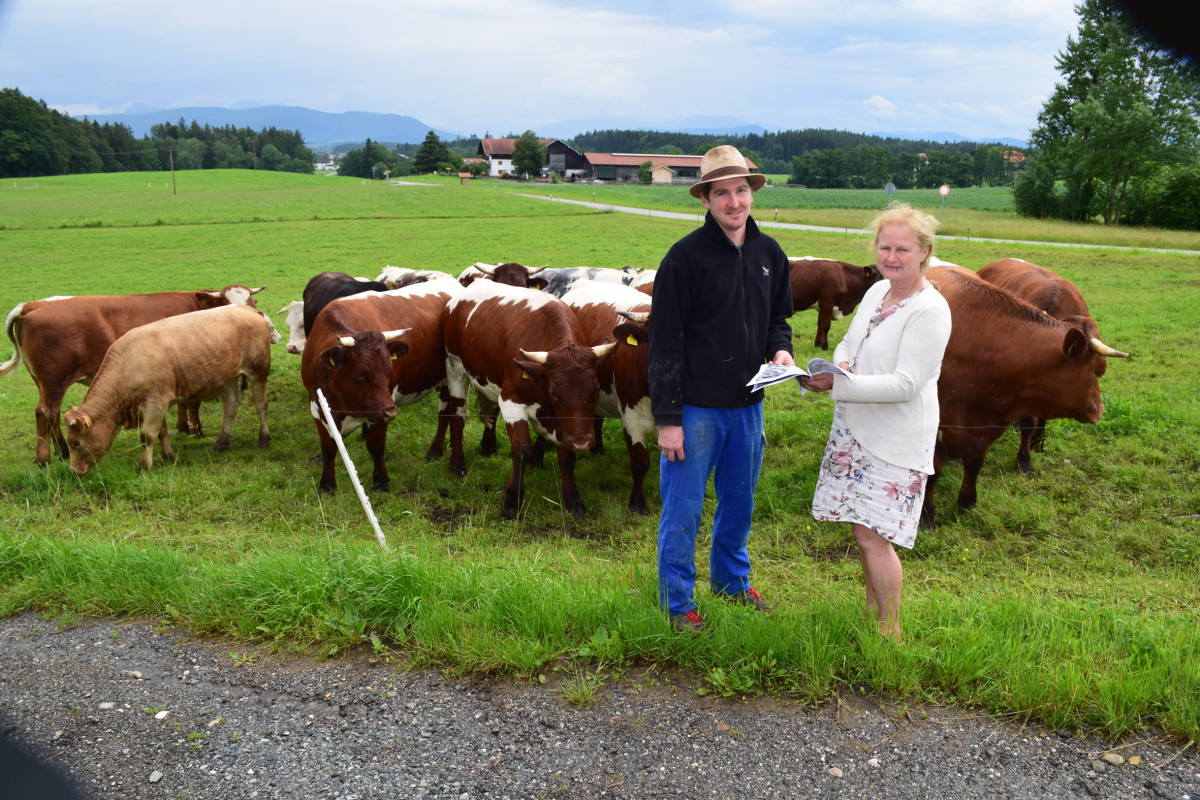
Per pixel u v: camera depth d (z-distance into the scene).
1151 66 48.25
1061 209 51.94
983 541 5.72
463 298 7.64
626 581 4.39
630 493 6.84
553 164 138.62
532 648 3.65
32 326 7.79
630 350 6.27
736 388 3.72
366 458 7.82
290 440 8.49
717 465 4.02
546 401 6.36
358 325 7.10
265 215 49.44
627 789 2.88
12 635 4.12
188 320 7.57
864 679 3.43
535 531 6.17
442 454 7.98
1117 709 3.18
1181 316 14.18
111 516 6.31
